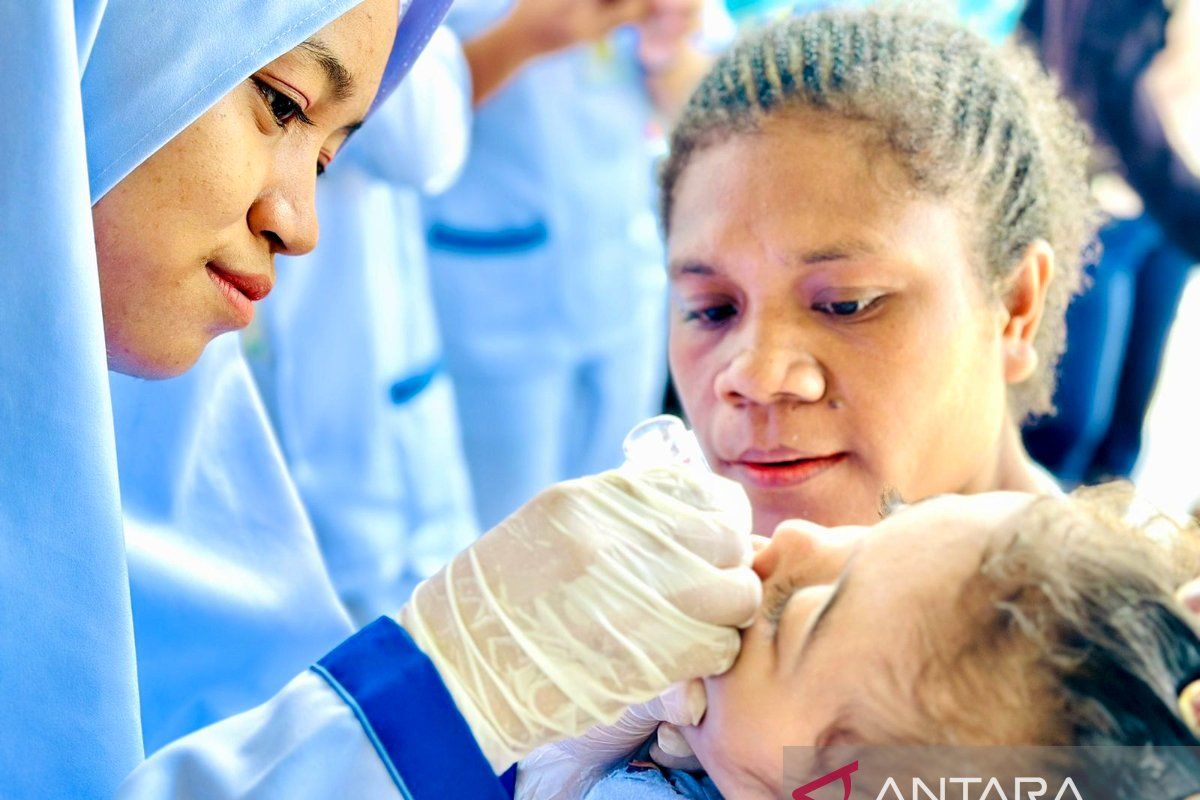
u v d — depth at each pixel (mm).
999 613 886
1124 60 3219
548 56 3078
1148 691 868
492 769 1021
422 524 2941
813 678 938
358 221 2695
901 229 1390
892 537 955
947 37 1518
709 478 1102
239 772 1021
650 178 3650
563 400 3662
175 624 1619
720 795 1100
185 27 1169
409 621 1079
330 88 1273
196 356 1316
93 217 1198
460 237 3463
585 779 1224
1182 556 998
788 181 1396
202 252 1241
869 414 1399
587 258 3568
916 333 1400
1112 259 3244
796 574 1045
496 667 1033
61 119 1123
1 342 1131
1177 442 3441
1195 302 3693
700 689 1024
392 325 2791
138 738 1191
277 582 1694
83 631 1160
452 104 2660
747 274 1411
